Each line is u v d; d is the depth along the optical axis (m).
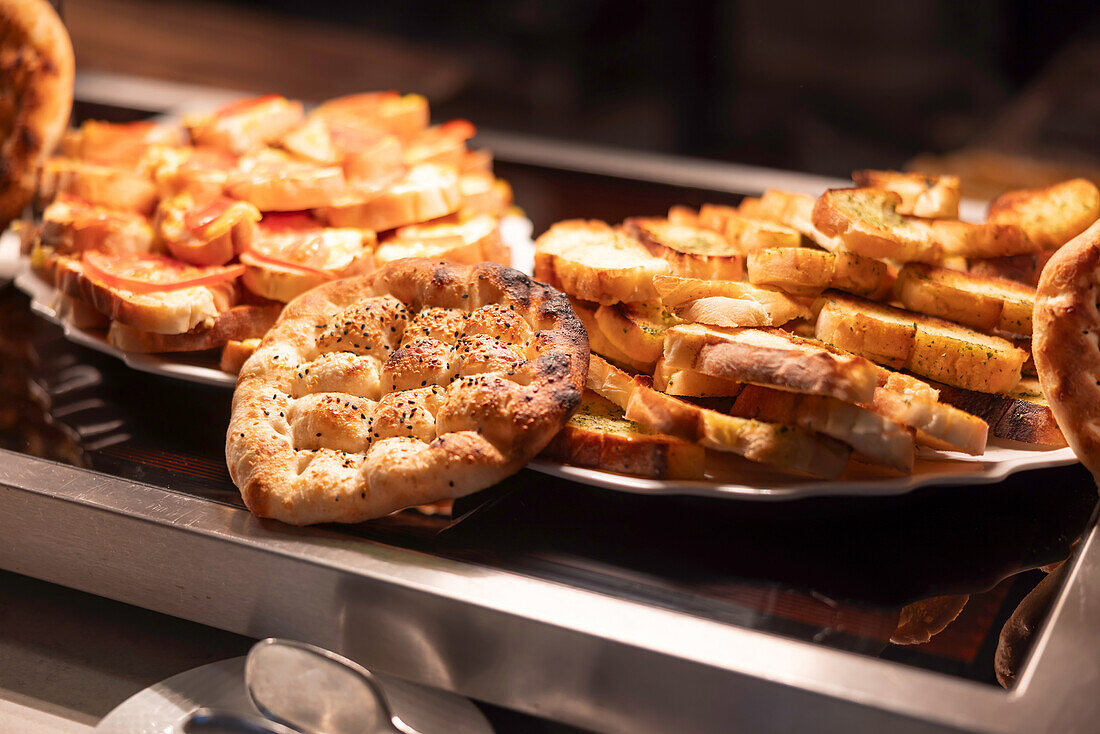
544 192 1.01
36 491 0.67
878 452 0.65
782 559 0.66
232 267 0.79
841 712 0.57
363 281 0.73
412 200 0.83
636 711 0.60
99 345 0.78
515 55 1.67
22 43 0.85
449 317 0.71
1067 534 0.68
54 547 0.68
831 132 1.58
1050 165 1.32
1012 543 0.67
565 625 0.60
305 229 0.83
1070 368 0.67
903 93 1.52
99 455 0.72
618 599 0.62
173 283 0.77
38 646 0.66
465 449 0.64
